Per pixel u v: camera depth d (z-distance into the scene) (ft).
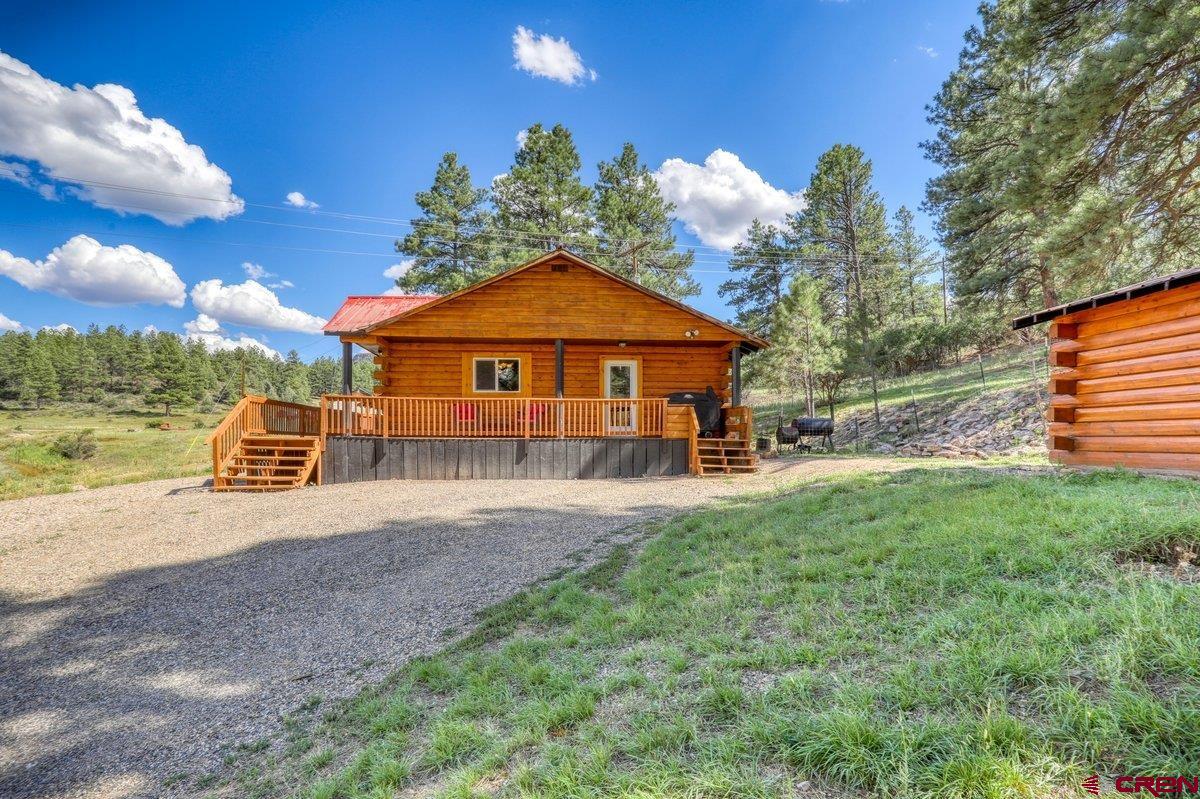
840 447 65.21
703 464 42.57
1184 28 28.81
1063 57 38.06
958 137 70.33
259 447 39.22
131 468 60.54
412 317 47.03
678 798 6.76
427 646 14.57
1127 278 41.45
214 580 20.40
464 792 7.80
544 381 52.31
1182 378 19.69
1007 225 60.03
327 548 23.63
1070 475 21.80
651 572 17.35
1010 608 10.08
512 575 19.39
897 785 6.33
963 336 92.79
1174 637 7.94
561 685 10.80
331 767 9.84
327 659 14.34
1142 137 34.96
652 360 53.31
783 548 17.39
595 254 107.45
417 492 35.27
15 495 37.32
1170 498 15.23
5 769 10.60
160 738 11.41
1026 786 5.97
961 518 16.38
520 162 111.65
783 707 8.33
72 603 18.70
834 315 123.95
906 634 10.07
